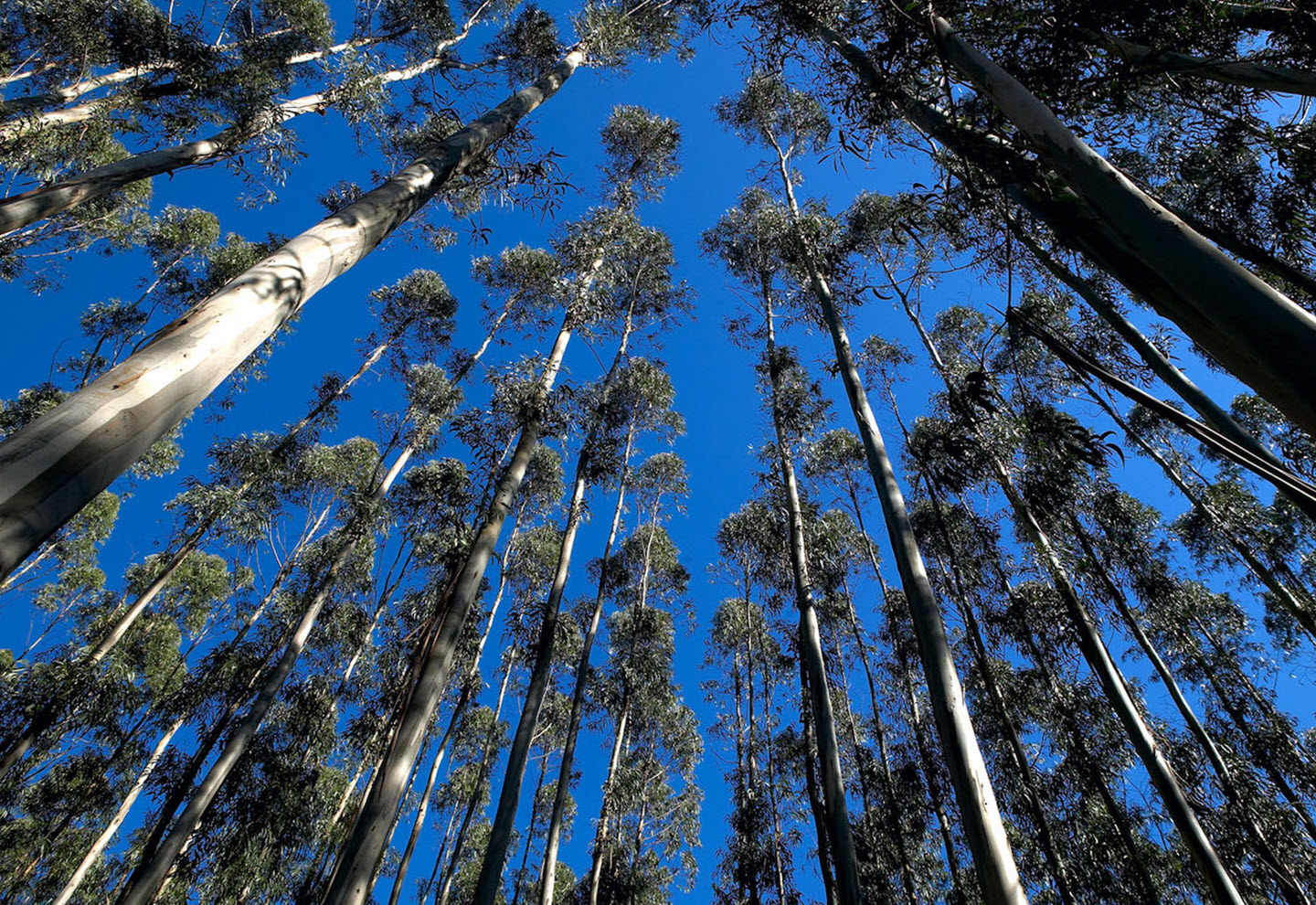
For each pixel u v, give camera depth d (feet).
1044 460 16.12
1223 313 5.47
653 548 51.78
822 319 31.42
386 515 32.71
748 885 34.91
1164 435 31.32
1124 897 26.91
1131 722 19.22
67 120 26.07
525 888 52.21
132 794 34.22
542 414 22.34
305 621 30.14
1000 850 10.52
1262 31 9.45
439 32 41.01
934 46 9.93
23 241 36.01
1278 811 21.83
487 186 19.21
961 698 12.78
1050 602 26.71
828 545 39.45
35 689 28.12
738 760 42.42
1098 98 10.63
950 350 36.73
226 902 29.37
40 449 4.91
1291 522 29.48
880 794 38.11
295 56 33.01
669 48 33.65
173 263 41.11
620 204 38.14
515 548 45.85
